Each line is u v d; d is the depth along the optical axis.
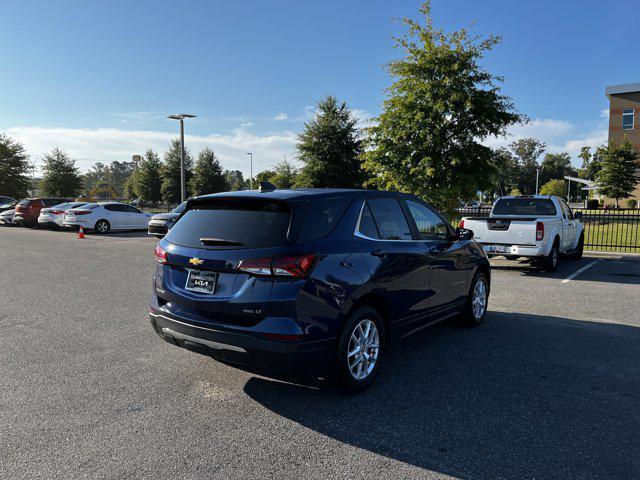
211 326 3.52
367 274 3.84
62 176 45.06
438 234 5.17
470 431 3.23
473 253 5.72
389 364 4.55
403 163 11.86
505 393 3.86
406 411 3.53
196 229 3.81
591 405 3.64
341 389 3.82
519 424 3.33
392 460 2.87
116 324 5.84
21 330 5.58
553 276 9.83
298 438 3.13
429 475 2.71
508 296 7.74
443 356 4.77
